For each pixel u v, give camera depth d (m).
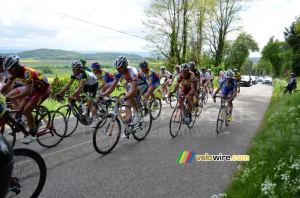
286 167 3.00
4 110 2.19
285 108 6.34
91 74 5.14
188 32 20.11
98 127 3.81
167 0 18.56
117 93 11.47
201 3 19.05
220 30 29.59
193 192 2.83
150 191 2.84
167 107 8.87
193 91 5.34
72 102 4.87
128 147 4.37
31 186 2.45
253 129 5.94
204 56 23.59
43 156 3.80
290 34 31.81
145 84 5.54
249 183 2.82
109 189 2.86
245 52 49.84
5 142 1.72
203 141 4.86
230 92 6.00
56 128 4.34
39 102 3.78
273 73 58.44
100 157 3.85
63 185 2.91
